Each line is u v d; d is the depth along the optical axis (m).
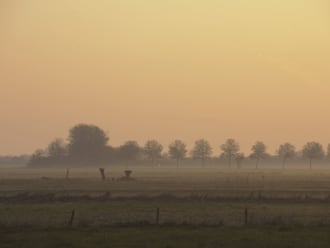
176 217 109.94
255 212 120.12
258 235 78.88
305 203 143.12
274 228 87.12
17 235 78.44
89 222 96.44
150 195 167.75
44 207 133.88
